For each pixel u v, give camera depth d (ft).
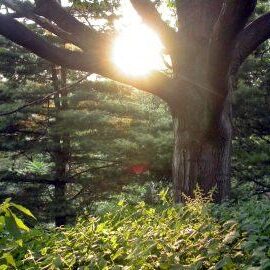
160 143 47.09
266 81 48.14
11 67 52.06
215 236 10.93
